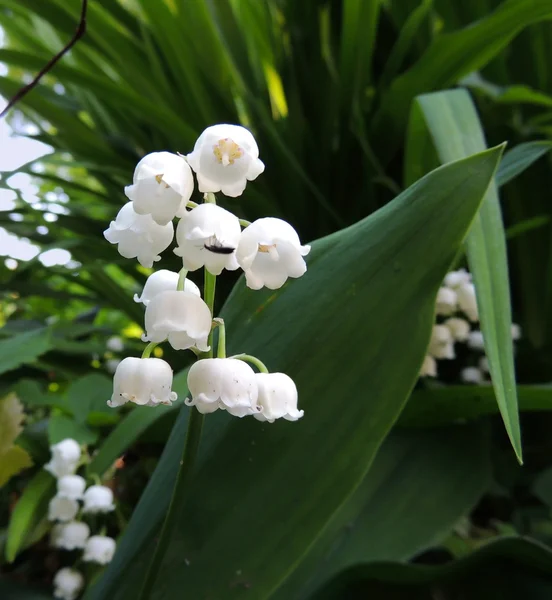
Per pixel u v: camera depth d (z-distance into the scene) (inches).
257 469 4.1
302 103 9.0
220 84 8.5
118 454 5.5
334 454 4.0
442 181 4.2
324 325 4.2
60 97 9.3
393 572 4.6
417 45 9.1
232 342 4.5
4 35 11.0
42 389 7.4
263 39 9.3
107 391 6.8
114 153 8.9
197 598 3.7
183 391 5.5
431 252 4.1
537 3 6.2
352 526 5.3
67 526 5.8
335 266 4.4
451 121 5.4
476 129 5.4
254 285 2.9
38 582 6.2
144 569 4.0
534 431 7.9
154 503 4.3
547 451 7.8
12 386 6.9
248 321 4.5
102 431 6.6
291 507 3.9
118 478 6.9
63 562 6.3
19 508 5.8
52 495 6.0
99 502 5.7
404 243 4.2
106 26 8.1
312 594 4.8
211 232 2.6
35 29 10.1
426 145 6.7
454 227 4.0
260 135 8.4
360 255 4.4
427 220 4.1
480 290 4.0
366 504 5.5
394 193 8.6
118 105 8.4
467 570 4.6
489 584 4.6
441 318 7.7
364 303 4.2
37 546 6.4
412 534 5.2
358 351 4.1
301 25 9.0
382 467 5.9
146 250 3.0
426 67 7.2
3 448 5.6
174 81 8.9
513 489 7.5
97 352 7.9
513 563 4.6
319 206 8.5
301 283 4.5
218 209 2.7
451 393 5.8
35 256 7.4
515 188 9.0
